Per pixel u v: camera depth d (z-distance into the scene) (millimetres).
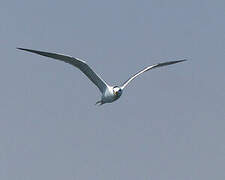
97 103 22406
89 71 21328
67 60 20500
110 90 21984
